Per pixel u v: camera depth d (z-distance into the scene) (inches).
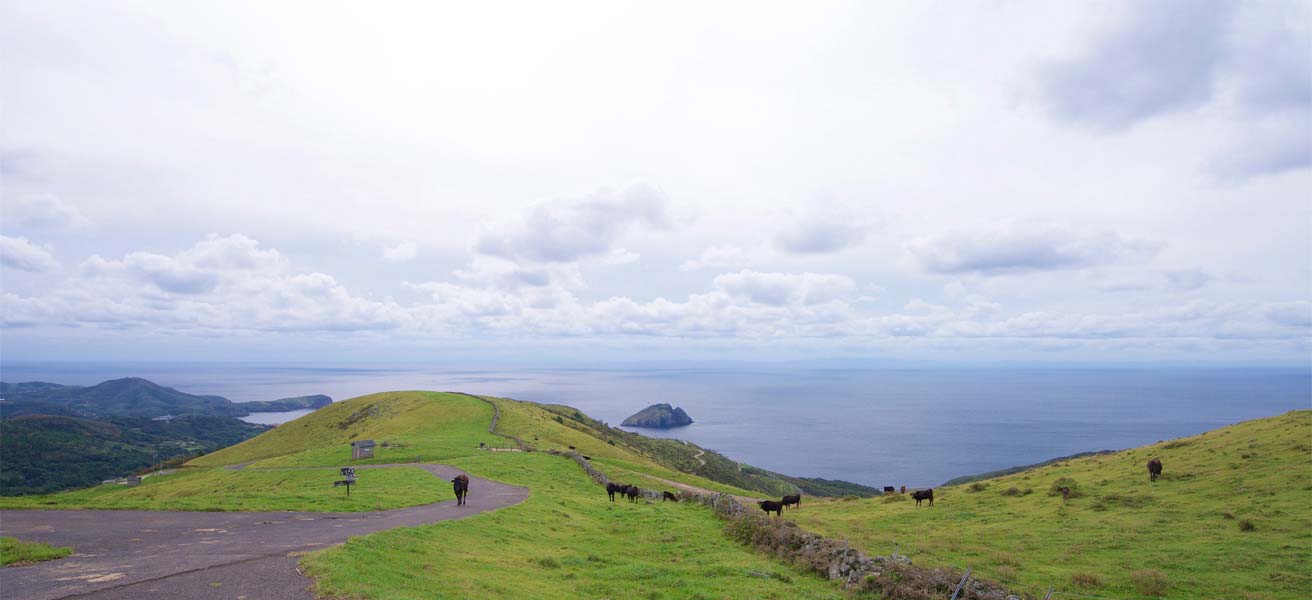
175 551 943.0
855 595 971.3
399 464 3169.3
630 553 1283.2
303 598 700.7
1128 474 2299.5
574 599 855.7
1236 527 1551.4
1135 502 1893.5
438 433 4635.8
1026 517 1872.5
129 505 1402.6
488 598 775.1
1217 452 2359.7
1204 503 1793.8
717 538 1437.0
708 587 968.9
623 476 3191.4
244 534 1107.3
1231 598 1093.8
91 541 1014.4
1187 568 1268.5
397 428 5231.3
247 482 2871.6
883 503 2443.4
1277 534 1459.2
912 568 1021.2
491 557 1047.0
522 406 7185.0
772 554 1264.8
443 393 7440.9
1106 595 1110.4
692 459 7514.8
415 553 964.0
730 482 6446.9
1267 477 1937.7
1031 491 2265.0
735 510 1675.7
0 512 1291.8
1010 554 1413.6
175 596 705.6
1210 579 1186.0
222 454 6441.9
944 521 1923.0
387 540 999.0
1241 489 1866.4
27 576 786.2
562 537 1370.6
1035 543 1524.4
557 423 6146.7
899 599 940.0
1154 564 1301.7
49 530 1105.4
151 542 1015.0
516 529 1353.3
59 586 740.0
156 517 1279.5
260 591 725.3
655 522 1638.8
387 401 7042.3
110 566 840.3
